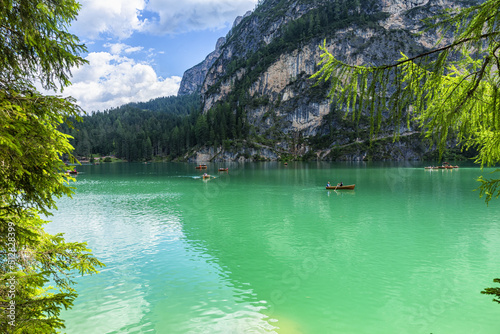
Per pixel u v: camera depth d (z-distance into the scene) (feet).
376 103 16.05
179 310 42.60
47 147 13.82
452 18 12.85
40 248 16.75
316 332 37.29
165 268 57.57
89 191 167.53
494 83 13.42
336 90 16.92
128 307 43.16
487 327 37.99
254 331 37.42
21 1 13.35
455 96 15.43
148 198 142.10
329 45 655.35
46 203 15.43
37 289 17.28
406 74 15.53
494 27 11.98
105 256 63.72
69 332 37.24
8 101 12.92
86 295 46.75
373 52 604.90
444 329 37.63
